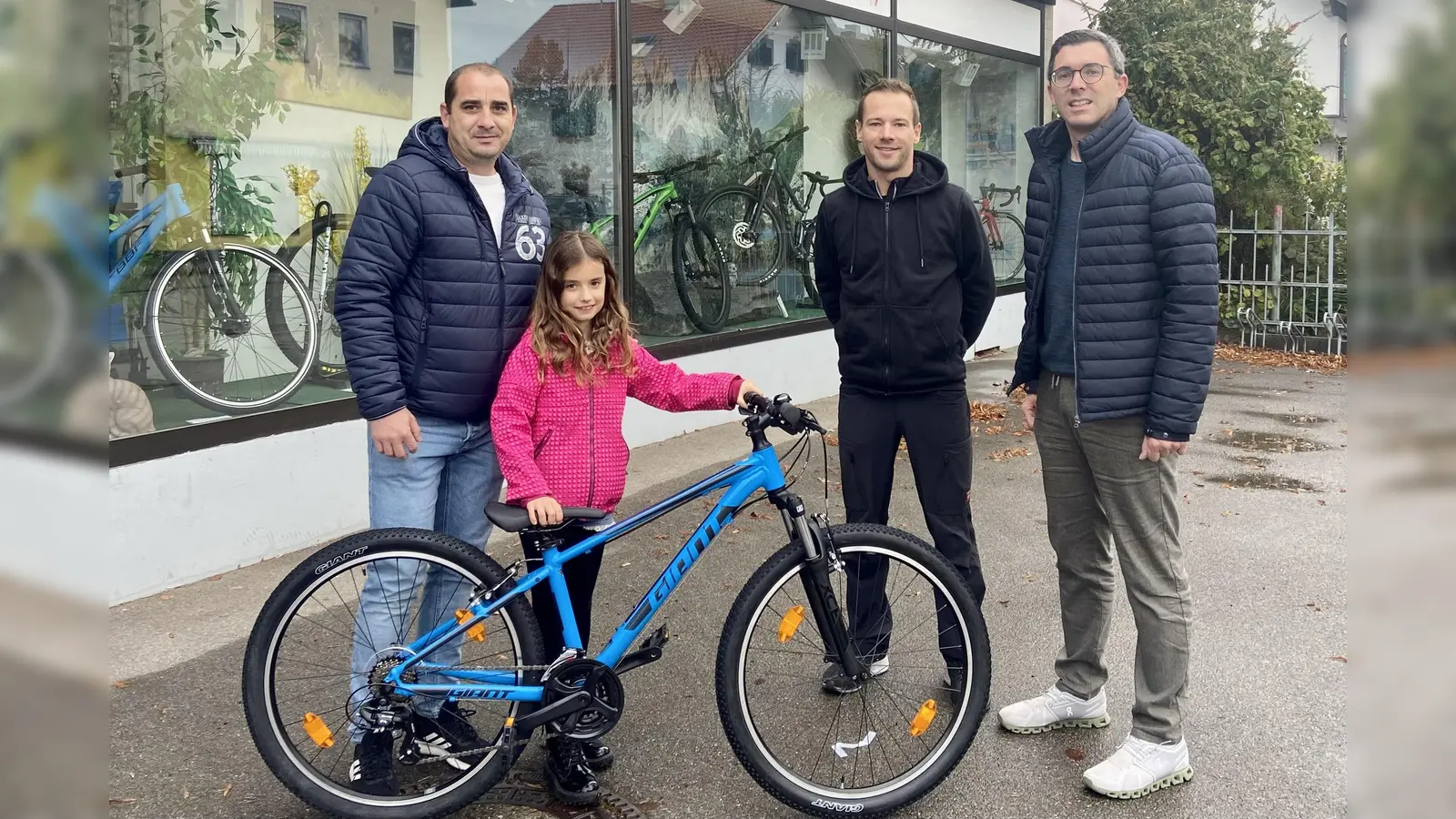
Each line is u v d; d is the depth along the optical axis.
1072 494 3.15
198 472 4.44
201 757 3.10
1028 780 2.98
